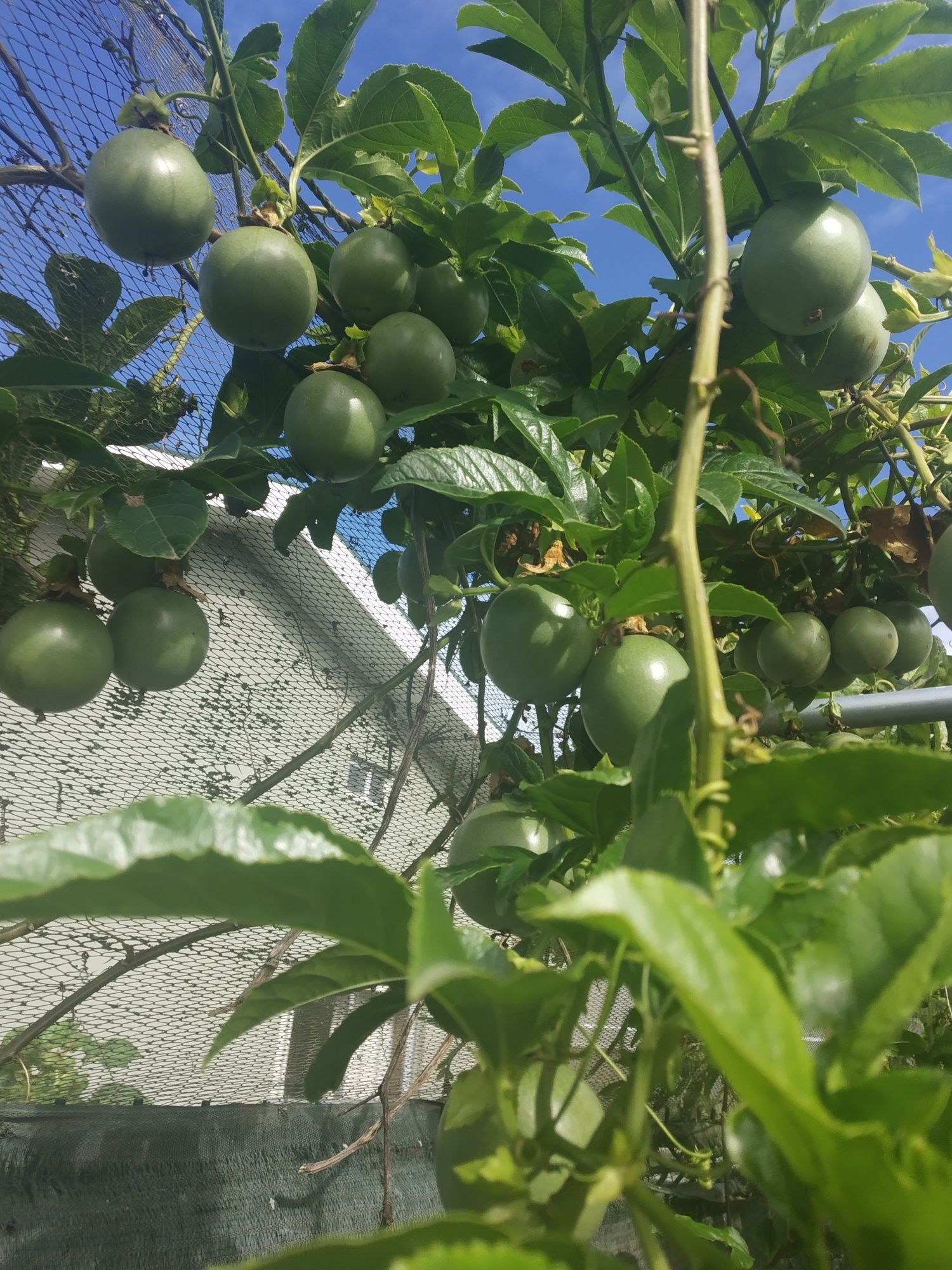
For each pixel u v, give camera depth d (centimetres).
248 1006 50
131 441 125
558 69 116
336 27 119
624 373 123
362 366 112
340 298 115
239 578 141
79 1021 113
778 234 94
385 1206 101
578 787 55
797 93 103
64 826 31
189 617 112
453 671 152
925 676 163
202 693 133
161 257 106
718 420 121
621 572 78
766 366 114
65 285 118
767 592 124
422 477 77
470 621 135
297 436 108
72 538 111
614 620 85
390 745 148
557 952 105
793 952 36
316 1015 131
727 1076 27
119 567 111
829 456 125
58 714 122
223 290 104
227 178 136
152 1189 101
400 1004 54
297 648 145
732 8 104
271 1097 126
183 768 129
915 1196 26
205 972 125
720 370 112
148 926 121
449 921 29
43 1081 108
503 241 124
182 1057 120
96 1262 95
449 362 114
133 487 106
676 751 42
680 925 25
